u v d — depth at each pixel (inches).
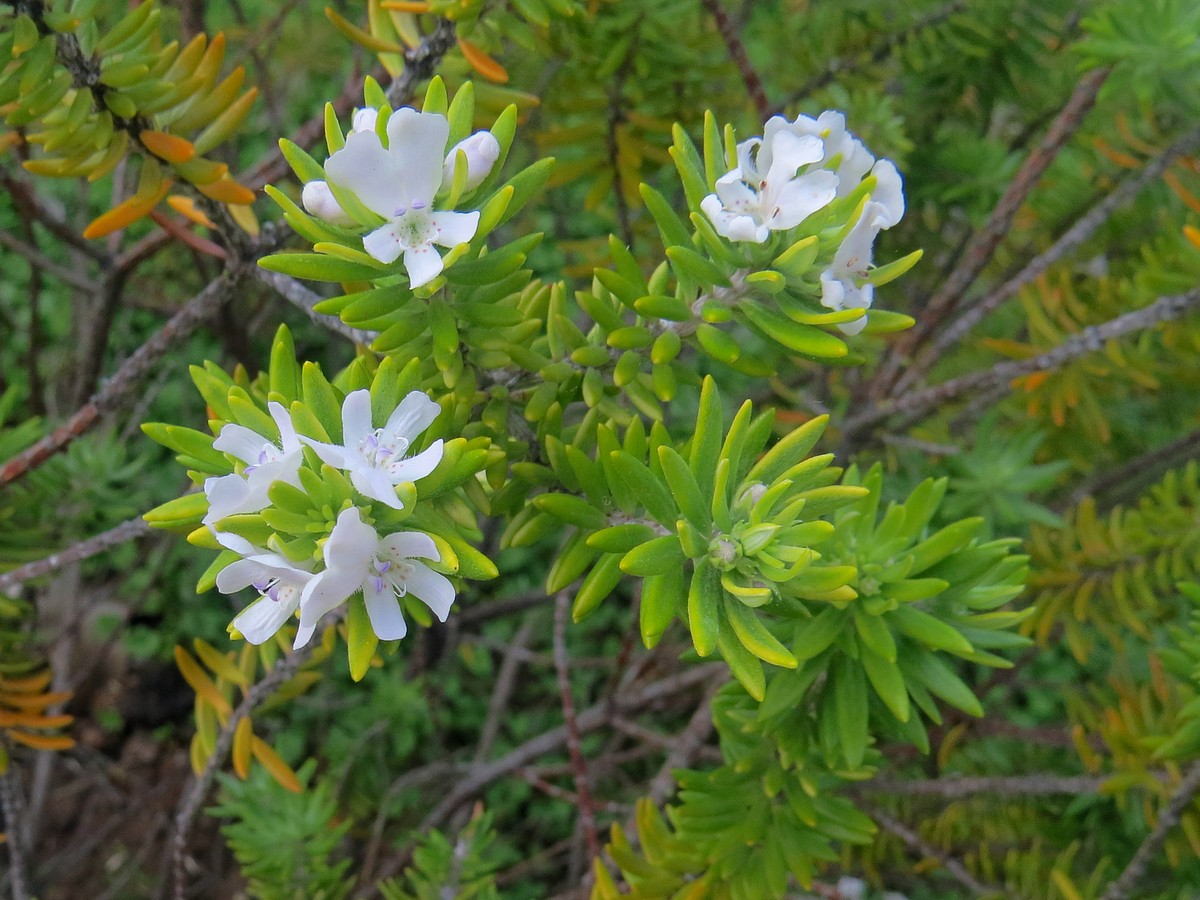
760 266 5.8
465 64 8.2
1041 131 13.8
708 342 5.8
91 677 20.3
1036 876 11.1
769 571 5.3
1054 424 13.5
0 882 16.2
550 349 7.1
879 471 7.0
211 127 7.7
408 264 5.2
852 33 12.7
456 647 19.6
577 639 21.8
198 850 19.1
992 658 6.8
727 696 8.0
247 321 17.0
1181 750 7.9
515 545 6.9
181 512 5.4
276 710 18.0
